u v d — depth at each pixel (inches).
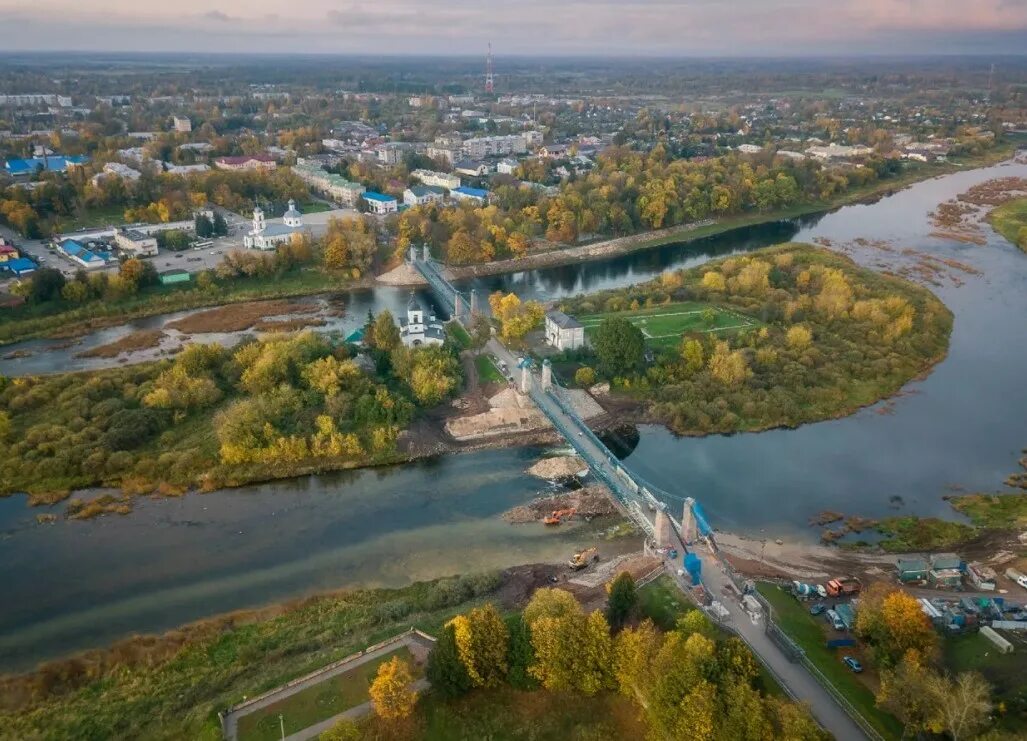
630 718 4254.4
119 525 6368.1
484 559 6003.9
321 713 4315.9
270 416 7480.3
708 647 4136.3
